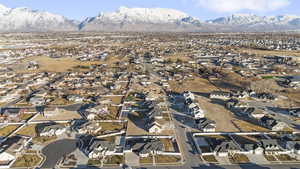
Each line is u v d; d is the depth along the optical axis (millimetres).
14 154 61719
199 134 73812
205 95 111062
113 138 71750
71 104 100250
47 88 123125
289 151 63469
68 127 78500
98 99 102438
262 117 83125
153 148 63625
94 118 85625
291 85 124250
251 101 102688
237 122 82438
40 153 63375
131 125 80562
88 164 58812
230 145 64375
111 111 92125
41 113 90500
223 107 96188
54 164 58875
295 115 87562
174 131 76250
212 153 63062
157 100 103312
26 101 103750
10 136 72500
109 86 126875
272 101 102562
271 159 60781
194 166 58156
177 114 89562
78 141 69812
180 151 64625
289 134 73188
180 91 117250
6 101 103938
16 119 84312
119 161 59969
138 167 57781
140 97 108125
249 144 65438
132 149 64688
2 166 57562
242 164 58875
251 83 121125
